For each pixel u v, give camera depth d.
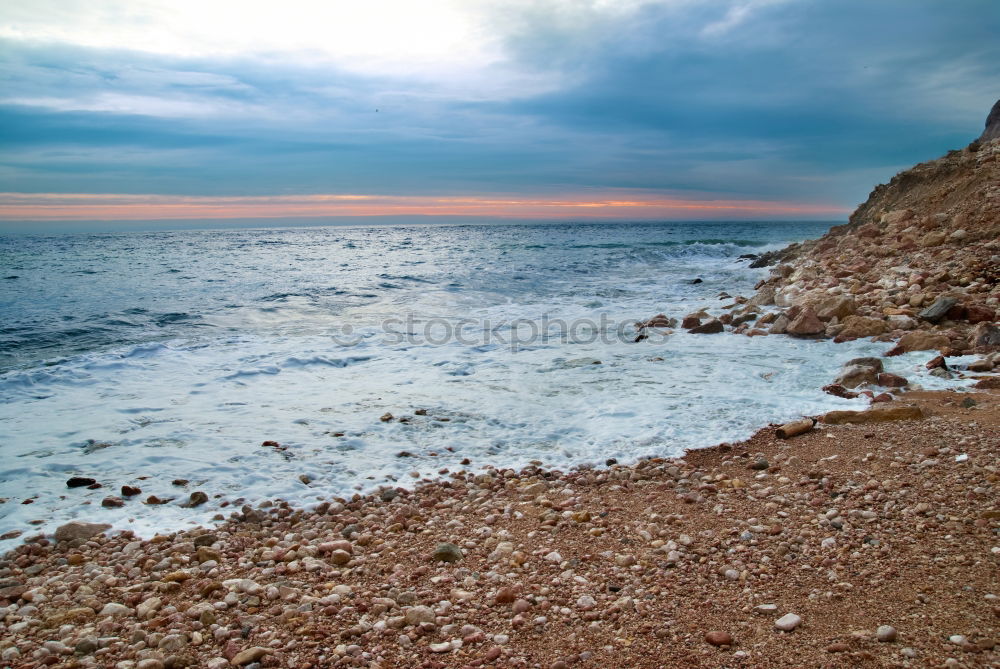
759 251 36.91
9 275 23.05
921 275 12.81
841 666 2.96
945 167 20.05
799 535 4.43
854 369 8.37
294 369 10.20
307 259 31.39
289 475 6.09
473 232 76.31
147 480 5.93
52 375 9.61
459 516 5.17
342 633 3.46
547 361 10.49
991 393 7.32
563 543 4.58
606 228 99.50
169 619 3.64
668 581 3.94
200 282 21.50
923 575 3.72
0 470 6.16
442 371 9.99
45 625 3.63
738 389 8.42
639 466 6.12
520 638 3.40
